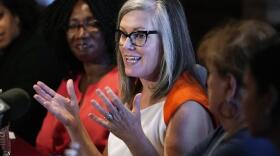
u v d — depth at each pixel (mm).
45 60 6840
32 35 7148
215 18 11203
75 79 6238
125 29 4730
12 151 5730
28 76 6848
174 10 4699
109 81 5805
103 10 5891
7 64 7094
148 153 4484
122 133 4445
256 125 3068
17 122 6695
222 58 3400
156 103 4773
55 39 6199
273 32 3459
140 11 4688
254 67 3035
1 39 7176
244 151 3125
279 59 2990
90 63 6016
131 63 4750
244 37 3387
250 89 3066
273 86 2984
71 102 4699
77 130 4699
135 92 5098
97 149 5238
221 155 3305
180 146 4500
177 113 4551
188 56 4766
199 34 10992
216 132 3838
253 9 10977
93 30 5922
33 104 6742
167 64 4676
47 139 6133
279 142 3027
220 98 3459
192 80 4723
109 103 4395
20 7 7160
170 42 4672
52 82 6793
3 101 4082
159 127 4676
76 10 5945
